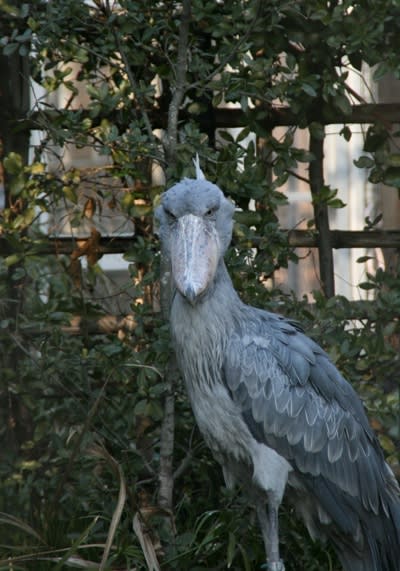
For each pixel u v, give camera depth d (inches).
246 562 321.7
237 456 303.4
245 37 342.0
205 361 296.4
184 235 281.6
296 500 312.5
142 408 342.3
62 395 366.3
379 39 357.4
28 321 366.9
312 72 371.9
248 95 350.3
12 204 377.7
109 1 375.9
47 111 373.7
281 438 295.6
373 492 310.3
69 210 423.8
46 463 366.3
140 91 348.5
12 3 370.3
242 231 353.7
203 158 350.9
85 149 489.4
